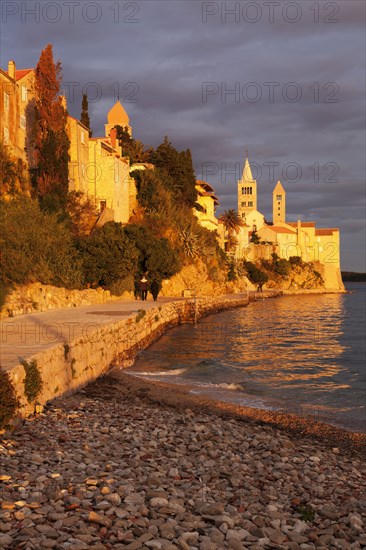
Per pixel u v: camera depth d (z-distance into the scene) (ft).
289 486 34.37
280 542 24.97
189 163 352.90
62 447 36.68
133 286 191.62
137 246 196.34
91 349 72.84
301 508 30.12
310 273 631.56
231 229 491.31
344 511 30.73
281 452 44.34
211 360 108.78
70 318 100.89
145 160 349.41
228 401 70.74
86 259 167.02
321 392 81.66
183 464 36.14
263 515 28.14
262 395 77.56
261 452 43.98
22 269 118.11
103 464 33.63
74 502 25.96
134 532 23.72
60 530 23.08
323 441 54.24
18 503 25.07
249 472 36.86
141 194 271.49
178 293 261.44
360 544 26.13
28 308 115.34
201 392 75.31
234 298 317.63
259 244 590.96
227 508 28.17
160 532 24.00
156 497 27.63
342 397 78.07
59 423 44.16
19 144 189.26
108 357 85.20
